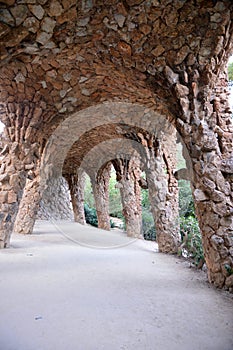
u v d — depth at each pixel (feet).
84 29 12.32
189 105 13.65
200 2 10.93
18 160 20.20
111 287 12.32
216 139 13.57
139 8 11.21
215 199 13.05
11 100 18.69
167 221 23.70
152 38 12.55
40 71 16.01
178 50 12.76
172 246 22.98
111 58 14.49
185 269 16.65
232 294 11.68
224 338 7.71
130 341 7.46
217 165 13.30
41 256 19.24
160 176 24.62
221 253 12.71
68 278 13.64
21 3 10.27
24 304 9.96
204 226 13.42
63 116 21.11
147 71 14.17
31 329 8.04
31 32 11.69
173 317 9.12
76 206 51.55
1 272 14.39
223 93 14.29
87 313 9.30
